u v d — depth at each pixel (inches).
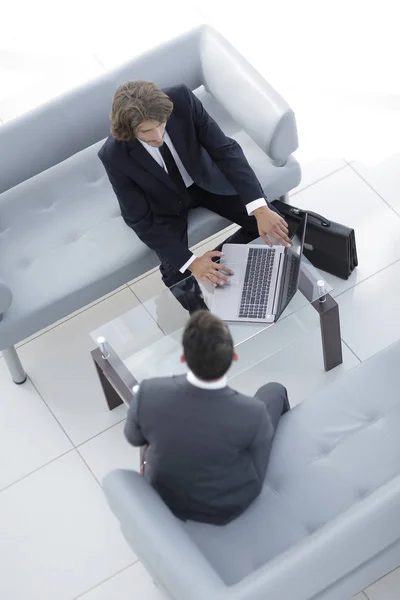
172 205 128.3
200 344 86.0
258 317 118.9
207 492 95.6
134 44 179.6
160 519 90.0
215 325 86.4
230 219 134.2
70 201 137.9
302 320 121.0
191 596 83.4
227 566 97.3
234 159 127.3
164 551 86.1
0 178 133.6
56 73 177.6
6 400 137.7
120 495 90.9
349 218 150.6
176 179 127.3
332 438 107.4
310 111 165.6
